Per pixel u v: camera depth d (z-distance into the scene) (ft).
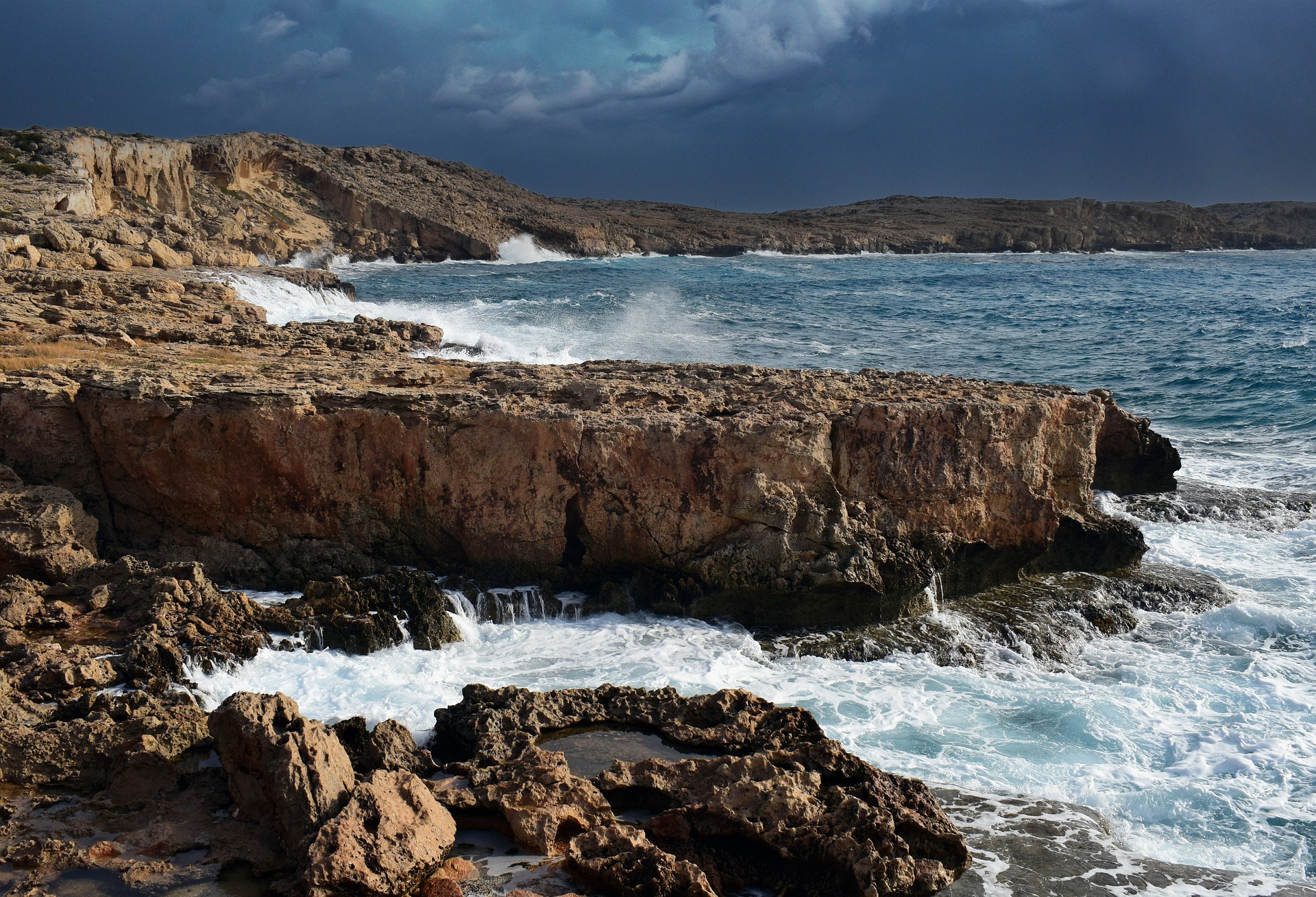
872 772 32.83
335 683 42.11
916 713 41.70
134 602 44.47
